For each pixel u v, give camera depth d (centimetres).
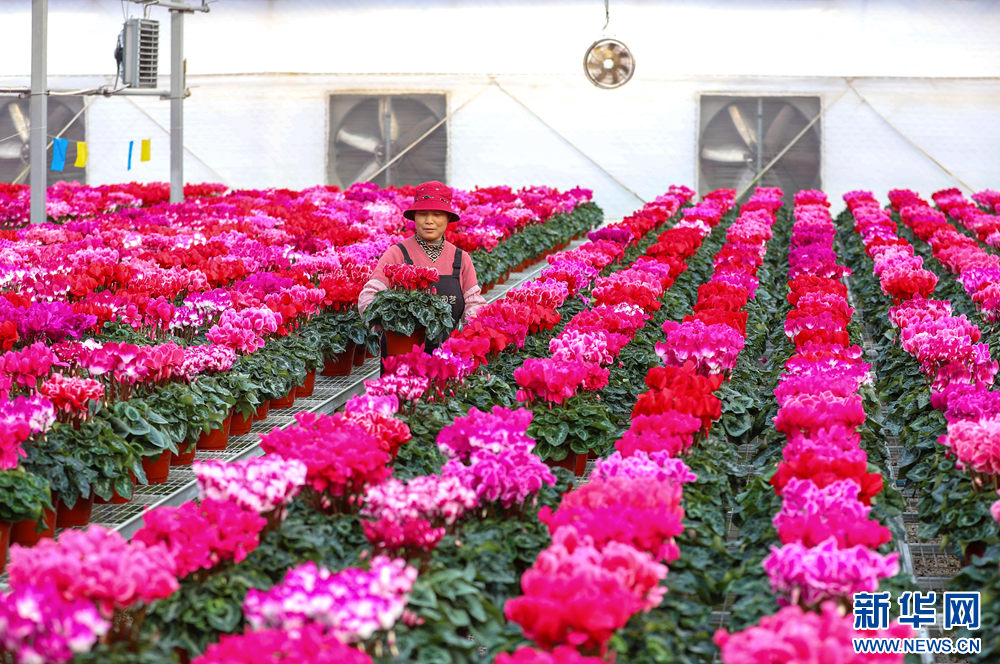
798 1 2295
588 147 2403
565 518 322
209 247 941
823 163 2330
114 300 659
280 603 267
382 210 1502
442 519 355
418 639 293
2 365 475
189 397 530
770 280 1066
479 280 1088
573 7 2367
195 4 2427
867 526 321
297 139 2445
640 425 433
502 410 421
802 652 239
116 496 488
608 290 761
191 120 2461
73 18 2441
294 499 390
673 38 2348
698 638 322
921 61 2277
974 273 866
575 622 260
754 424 564
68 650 246
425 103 2425
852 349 592
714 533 387
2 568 407
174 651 306
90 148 2478
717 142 2359
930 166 2300
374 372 770
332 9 2417
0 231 1145
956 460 450
